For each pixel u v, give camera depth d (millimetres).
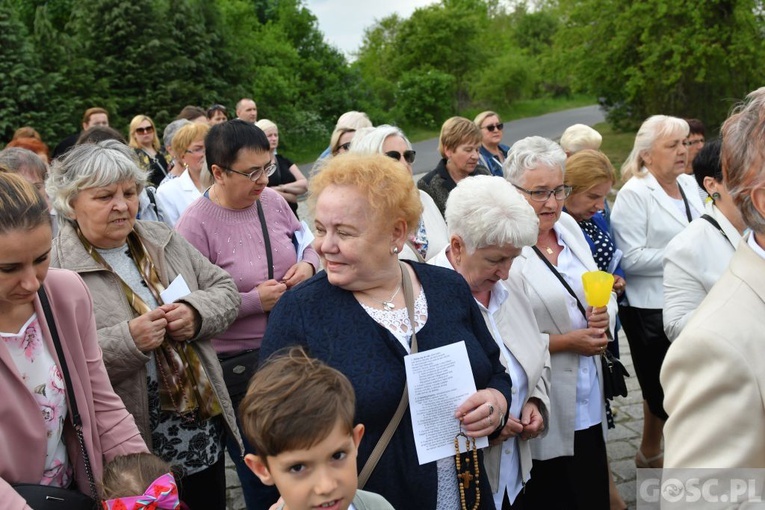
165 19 25703
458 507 2176
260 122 7281
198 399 2783
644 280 4070
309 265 3592
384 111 38094
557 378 3133
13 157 3627
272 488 2885
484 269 2623
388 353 2078
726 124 1615
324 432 1543
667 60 22469
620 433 4805
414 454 2059
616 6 23719
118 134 4297
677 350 1511
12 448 1951
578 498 3219
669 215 4062
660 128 4121
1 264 1786
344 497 1604
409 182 2150
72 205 2660
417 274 2303
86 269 2643
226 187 3387
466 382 2135
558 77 27812
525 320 2873
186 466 2832
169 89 25000
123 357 2531
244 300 3305
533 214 2615
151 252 2877
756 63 22000
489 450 2605
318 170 2279
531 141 3285
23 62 21859
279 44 33531
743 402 1410
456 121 4938
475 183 2664
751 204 1524
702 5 21609
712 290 1577
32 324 2049
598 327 3092
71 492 2008
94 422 2174
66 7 31344
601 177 3812
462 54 41750
